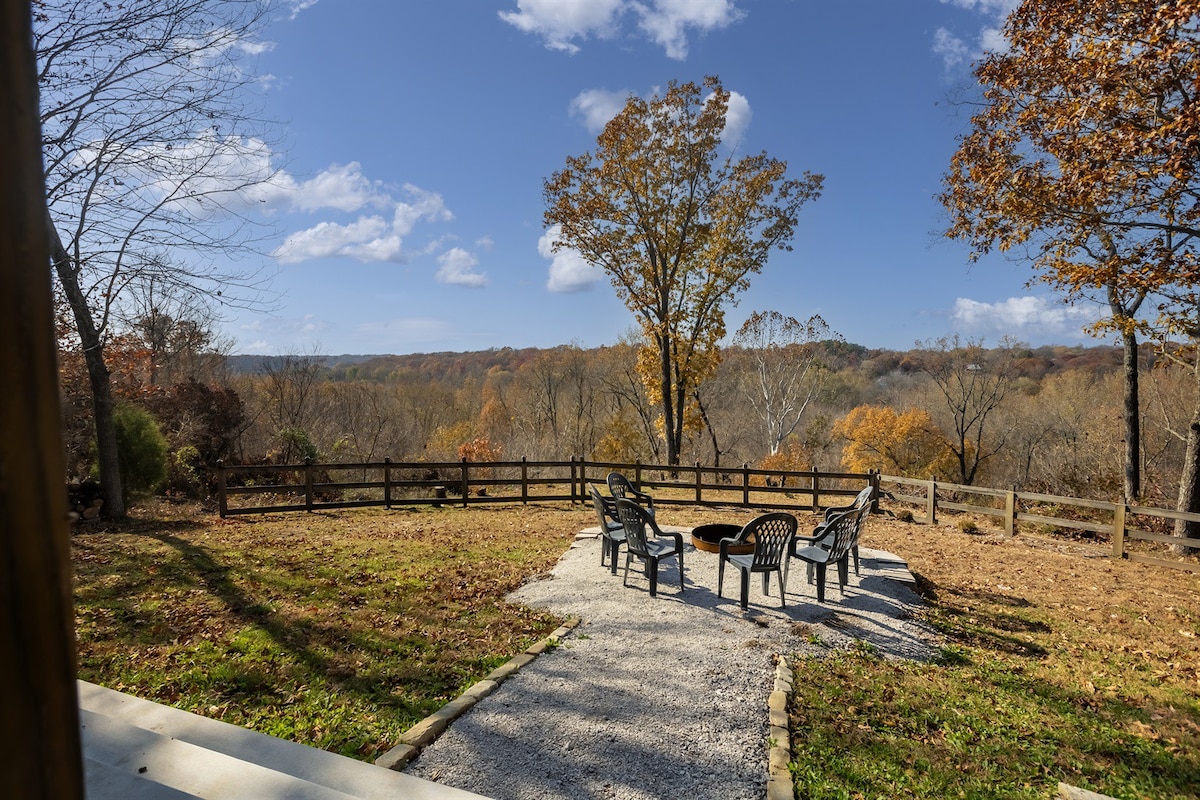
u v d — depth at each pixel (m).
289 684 4.26
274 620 5.43
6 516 0.43
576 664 4.77
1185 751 3.86
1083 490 16.02
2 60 0.43
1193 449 10.36
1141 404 19.88
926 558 8.71
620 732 3.81
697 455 29.47
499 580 6.92
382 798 1.60
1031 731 4.03
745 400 36.41
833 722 4.03
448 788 1.66
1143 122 8.50
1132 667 5.15
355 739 3.60
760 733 3.88
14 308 0.44
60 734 0.48
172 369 18.95
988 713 4.25
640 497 9.67
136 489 10.50
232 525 9.78
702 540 7.39
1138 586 7.59
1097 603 6.88
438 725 3.73
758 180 19.89
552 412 35.97
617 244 20.17
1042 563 8.60
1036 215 9.30
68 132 6.75
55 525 0.48
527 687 4.34
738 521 10.79
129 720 1.96
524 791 3.22
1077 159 8.66
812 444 31.78
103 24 6.73
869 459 29.23
